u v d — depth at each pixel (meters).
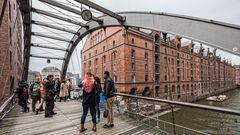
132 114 8.13
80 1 10.48
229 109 3.33
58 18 15.58
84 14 10.77
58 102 14.27
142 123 6.84
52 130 6.34
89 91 5.94
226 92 92.25
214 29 6.29
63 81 15.00
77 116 8.66
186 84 54.94
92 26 16.06
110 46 39.06
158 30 8.71
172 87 48.31
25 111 9.94
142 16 9.75
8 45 11.52
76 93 17.38
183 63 54.59
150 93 40.19
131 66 36.12
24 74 29.67
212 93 73.81
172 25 8.01
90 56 48.75
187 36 7.23
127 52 35.28
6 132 6.16
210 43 6.36
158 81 42.84
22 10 14.27
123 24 11.02
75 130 6.27
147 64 40.38
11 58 14.05
